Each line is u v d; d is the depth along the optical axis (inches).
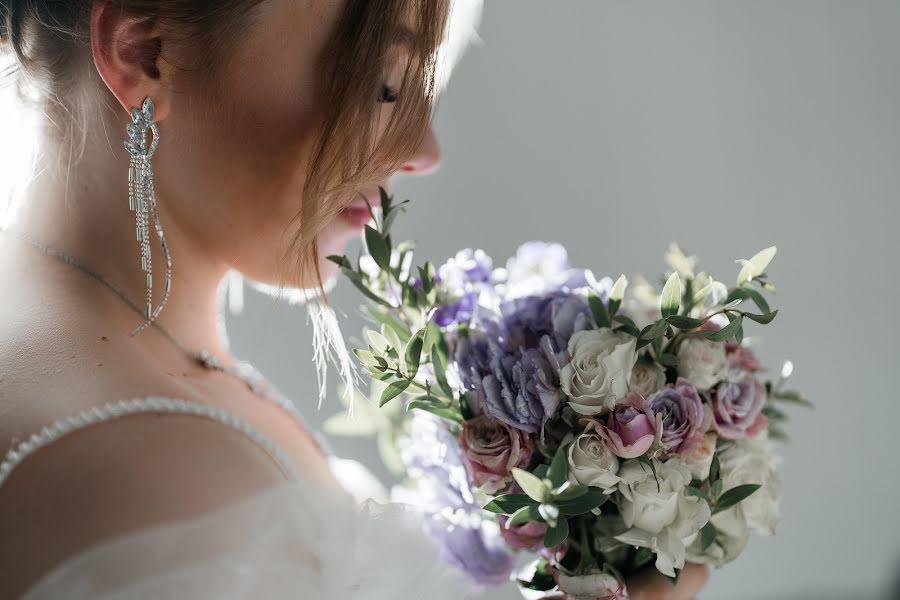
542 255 43.1
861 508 99.2
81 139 34.6
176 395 28.7
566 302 36.2
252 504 26.8
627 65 97.5
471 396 36.2
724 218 99.3
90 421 26.1
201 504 25.9
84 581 23.6
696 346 35.9
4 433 26.2
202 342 39.1
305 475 36.3
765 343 100.0
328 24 34.6
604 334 34.9
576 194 98.0
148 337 34.5
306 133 35.4
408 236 96.0
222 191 35.9
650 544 34.0
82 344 29.5
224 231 36.9
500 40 96.2
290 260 36.7
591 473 33.3
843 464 99.5
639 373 35.4
